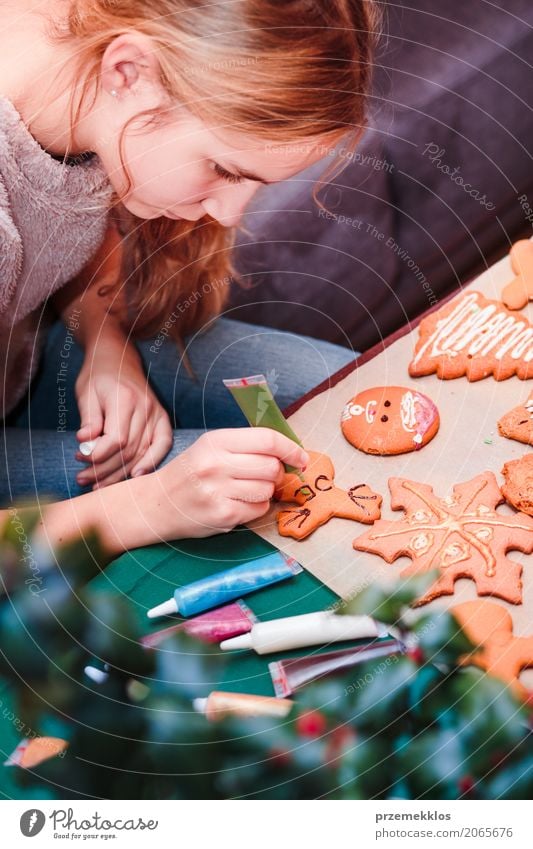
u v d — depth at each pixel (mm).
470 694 701
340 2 936
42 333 1189
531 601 769
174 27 930
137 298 1209
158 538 853
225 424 1212
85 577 822
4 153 978
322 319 1605
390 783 677
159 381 1230
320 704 701
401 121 1608
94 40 954
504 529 817
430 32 1694
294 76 934
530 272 1034
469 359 964
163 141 993
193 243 1212
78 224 1077
